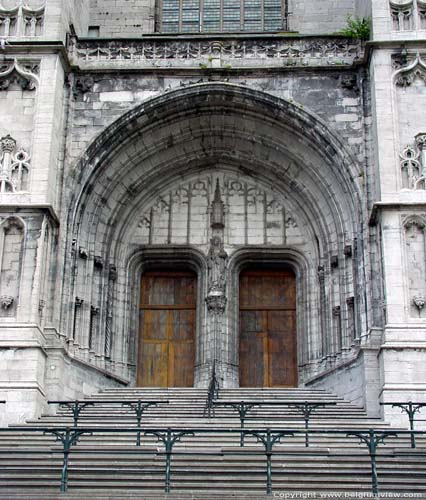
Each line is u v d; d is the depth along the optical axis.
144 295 32.19
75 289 28.58
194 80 30.22
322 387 28.61
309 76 30.14
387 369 24.59
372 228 27.61
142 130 30.36
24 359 25.19
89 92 30.12
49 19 29.53
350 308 28.52
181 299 32.09
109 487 17.42
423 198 26.69
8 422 24.41
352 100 29.77
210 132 31.47
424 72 28.36
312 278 31.16
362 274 27.59
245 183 32.66
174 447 20.48
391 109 27.80
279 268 32.38
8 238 26.91
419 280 25.95
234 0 35.62
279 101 29.77
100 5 35.44
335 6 35.16
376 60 28.47
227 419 23.86
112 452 18.03
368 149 28.75
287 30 34.97
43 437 21.92
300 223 31.98
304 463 19.06
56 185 28.62
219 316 30.64
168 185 32.53
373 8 29.16
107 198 30.59
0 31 29.59
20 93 28.70
